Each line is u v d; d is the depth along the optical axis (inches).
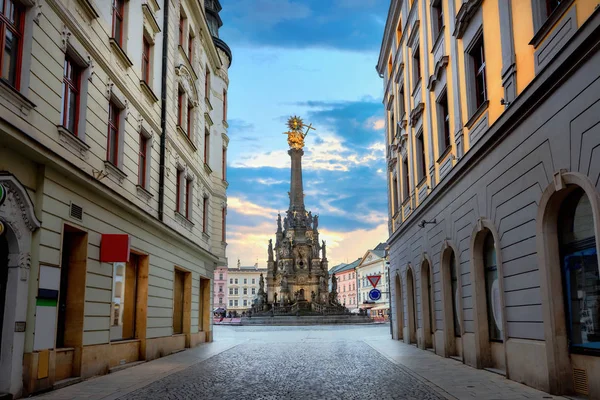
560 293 422.9
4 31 412.8
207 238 1155.3
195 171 1039.0
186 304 992.2
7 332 419.8
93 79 572.1
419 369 605.3
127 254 575.8
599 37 335.0
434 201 794.2
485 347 598.9
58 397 429.7
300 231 3193.9
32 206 440.8
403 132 1055.6
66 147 506.0
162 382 516.4
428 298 900.6
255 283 5570.9
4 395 410.9
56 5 481.1
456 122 679.1
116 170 629.3
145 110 749.9
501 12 518.9
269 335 1466.5
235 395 434.6
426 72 854.5
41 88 458.9
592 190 352.5
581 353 400.5
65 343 526.6
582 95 364.8
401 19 1090.1
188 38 1005.8
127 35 681.0
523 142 465.1
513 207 489.7
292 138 3331.7
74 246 544.1
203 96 1128.2
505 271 513.3
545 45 426.3
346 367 634.8
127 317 692.7
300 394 435.8
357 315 2773.1
